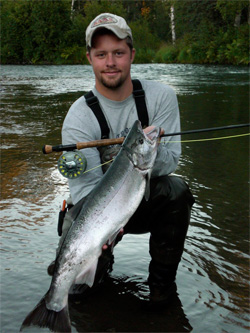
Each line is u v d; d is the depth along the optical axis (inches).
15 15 1306.6
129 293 97.7
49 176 178.7
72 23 1325.0
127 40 100.1
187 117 327.6
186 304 93.8
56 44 1301.7
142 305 93.0
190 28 1243.8
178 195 96.5
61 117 334.0
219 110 366.6
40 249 115.1
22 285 98.1
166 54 1234.0
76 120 103.2
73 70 937.5
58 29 1288.1
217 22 1220.5
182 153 225.8
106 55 99.1
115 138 100.1
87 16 1439.5
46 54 1293.1
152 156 88.2
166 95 107.4
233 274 106.0
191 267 108.6
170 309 92.0
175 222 97.0
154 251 99.2
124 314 89.9
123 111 104.4
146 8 1982.0
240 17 1229.7
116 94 103.0
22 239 120.1
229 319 88.7
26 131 274.8
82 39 1325.0
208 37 1183.6
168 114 107.3
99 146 99.6
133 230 105.1
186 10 1250.0
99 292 97.8
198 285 101.0
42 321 78.1
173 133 100.7
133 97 104.7
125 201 85.4
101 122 103.0
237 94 494.3
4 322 85.2
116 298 95.8
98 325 86.2
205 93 502.0
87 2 1569.9
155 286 99.0
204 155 222.5
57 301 79.2
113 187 84.4
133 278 103.7
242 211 145.0
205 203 151.6
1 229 125.7
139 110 104.5
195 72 829.8
